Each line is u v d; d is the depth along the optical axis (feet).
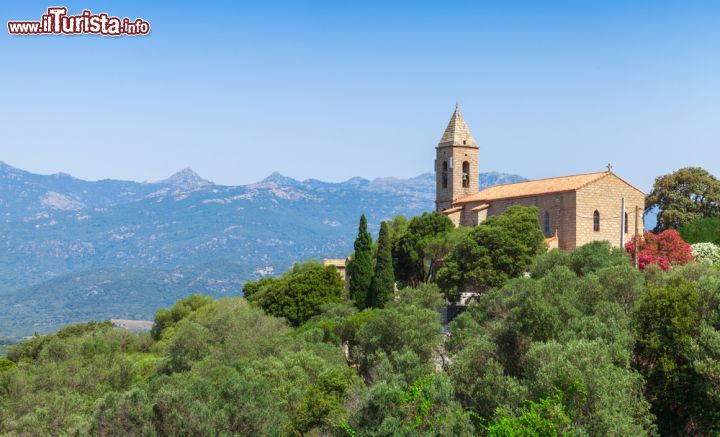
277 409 177.68
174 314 433.07
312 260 434.71
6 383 259.80
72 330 457.27
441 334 216.95
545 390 141.90
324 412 171.63
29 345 430.61
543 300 183.83
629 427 133.18
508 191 372.38
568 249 324.60
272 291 337.72
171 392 173.99
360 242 335.26
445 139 410.72
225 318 289.33
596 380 139.54
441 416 143.84
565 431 127.75
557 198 330.95
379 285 315.37
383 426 140.87
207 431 165.78
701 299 170.60
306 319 322.34
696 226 355.36
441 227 347.77
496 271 283.38
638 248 281.33
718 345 152.25
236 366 229.45
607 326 171.83
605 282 203.51
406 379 173.37
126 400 173.99
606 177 331.16
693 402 155.12
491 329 208.64
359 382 188.96
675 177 381.19
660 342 161.07
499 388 158.10
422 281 348.59
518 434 126.93
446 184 410.93
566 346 156.56
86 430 179.01
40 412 209.67
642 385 151.84
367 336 214.69
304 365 209.46
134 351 396.98
